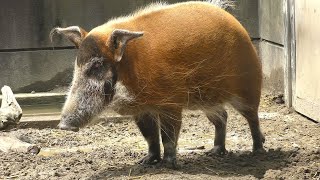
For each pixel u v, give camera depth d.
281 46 13.93
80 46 8.23
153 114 8.55
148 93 8.27
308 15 11.94
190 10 8.62
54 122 12.12
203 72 8.52
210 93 8.70
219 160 9.18
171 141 8.59
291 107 13.10
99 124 12.15
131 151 9.98
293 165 8.78
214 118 9.42
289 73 13.09
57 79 15.34
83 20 15.22
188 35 8.38
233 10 15.42
